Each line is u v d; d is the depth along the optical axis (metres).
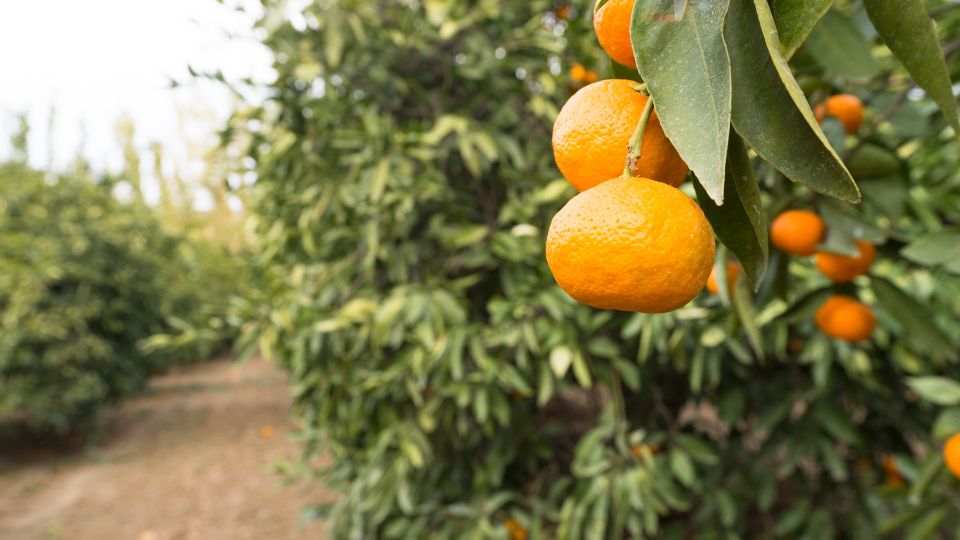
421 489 1.26
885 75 0.80
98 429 3.90
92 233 3.76
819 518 1.20
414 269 1.23
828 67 0.63
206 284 5.62
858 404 1.22
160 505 2.69
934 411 1.20
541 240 1.13
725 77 0.23
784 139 0.26
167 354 4.63
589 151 0.29
